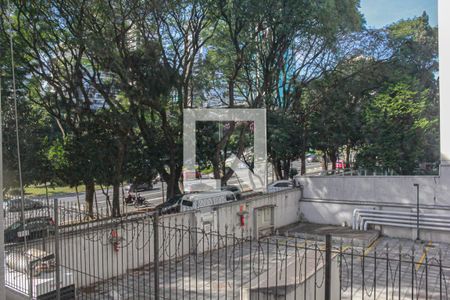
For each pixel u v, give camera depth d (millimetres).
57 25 14344
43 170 14758
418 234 12969
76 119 16078
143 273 8695
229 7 15500
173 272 9133
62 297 6250
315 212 15469
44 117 16406
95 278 8219
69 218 8711
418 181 13352
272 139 20719
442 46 13086
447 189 12797
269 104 21625
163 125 17406
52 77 15133
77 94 15469
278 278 4875
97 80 15680
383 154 19438
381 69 21203
